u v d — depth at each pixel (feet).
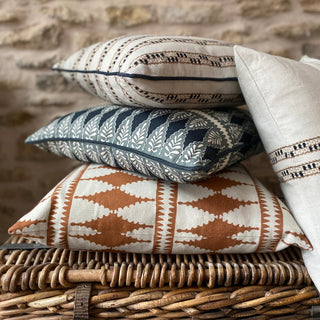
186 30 4.29
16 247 2.61
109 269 2.31
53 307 2.25
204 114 2.68
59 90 4.33
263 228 2.39
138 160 2.47
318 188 2.31
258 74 2.46
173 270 2.30
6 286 2.23
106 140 2.62
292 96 2.38
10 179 4.47
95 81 2.81
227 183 2.60
